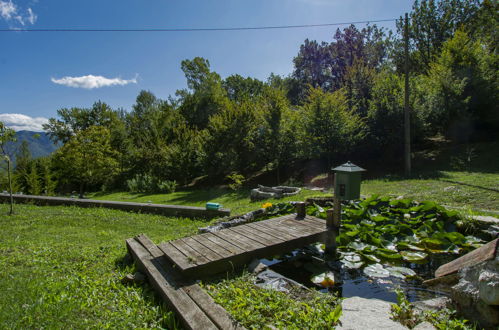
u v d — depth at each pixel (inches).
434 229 200.1
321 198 291.7
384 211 234.4
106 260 176.7
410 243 187.8
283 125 633.6
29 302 121.0
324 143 582.9
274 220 212.8
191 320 99.0
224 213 303.0
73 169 850.1
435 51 763.4
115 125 1290.6
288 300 114.3
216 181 809.5
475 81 572.1
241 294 120.1
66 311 113.1
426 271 159.0
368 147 620.4
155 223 299.7
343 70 1269.7
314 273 158.1
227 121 713.6
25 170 1024.2
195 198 583.5
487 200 277.1
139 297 126.3
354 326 91.5
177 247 160.9
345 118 577.6
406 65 489.4
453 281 110.5
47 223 303.6
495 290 85.3
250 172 791.7
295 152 632.4
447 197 298.8
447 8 778.2
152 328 103.3
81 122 1343.5
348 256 177.2
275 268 170.2
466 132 609.9
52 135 1343.5
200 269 138.4
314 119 582.9
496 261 88.7
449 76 563.8
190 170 837.2
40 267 165.6
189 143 852.6
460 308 98.8
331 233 185.3
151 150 975.0
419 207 221.5
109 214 341.4
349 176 181.0
